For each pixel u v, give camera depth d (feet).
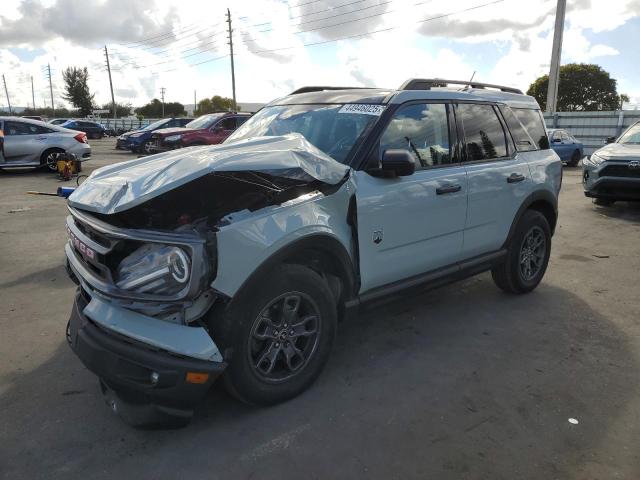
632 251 22.41
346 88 14.56
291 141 10.47
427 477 8.14
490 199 14.26
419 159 12.48
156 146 55.88
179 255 8.14
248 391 9.41
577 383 11.14
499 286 16.51
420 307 15.52
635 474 8.29
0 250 20.75
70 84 260.01
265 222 9.02
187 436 9.10
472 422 9.63
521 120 16.46
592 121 80.59
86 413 9.75
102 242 8.83
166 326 8.34
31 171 49.83
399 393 10.62
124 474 8.14
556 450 8.86
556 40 82.07
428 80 14.21
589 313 15.19
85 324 8.74
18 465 8.31
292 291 9.61
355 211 10.66
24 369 11.34
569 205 34.58
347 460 8.52
